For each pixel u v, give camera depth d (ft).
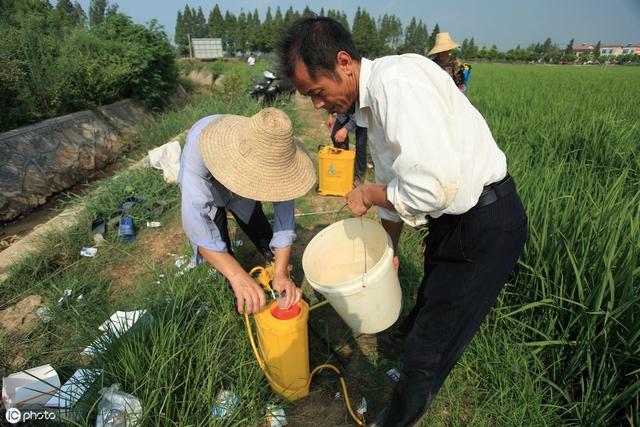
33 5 35.40
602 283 5.89
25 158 19.34
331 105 5.12
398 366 7.43
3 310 8.98
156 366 6.08
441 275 5.37
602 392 5.74
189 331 6.82
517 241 4.96
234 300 7.75
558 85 40.11
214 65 68.03
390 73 4.05
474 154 4.26
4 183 17.49
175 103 42.11
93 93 28.78
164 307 7.70
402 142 3.90
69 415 5.82
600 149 14.07
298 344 5.97
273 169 5.01
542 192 8.73
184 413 5.87
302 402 6.77
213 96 41.68
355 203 5.46
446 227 5.15
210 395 6.01
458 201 4.25
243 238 11.82
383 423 5.98
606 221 7.60
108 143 26.50
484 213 4.74
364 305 5.75
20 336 8.14
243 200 7.55
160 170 15.99
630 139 14.65
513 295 8.02
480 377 6.88
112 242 11.80
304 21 4.52
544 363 7.02
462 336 5.30
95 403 5.39
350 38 4.58
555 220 7.97
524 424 6.03
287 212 6.41
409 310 8.61
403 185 4.18
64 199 19.72
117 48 33.22
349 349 7.85
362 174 16.61
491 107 24.23
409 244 10.55
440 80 4.00
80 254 11.20
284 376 6.25
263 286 6.84
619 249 6.66
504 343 6.85
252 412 6.24
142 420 5.33
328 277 6.49
